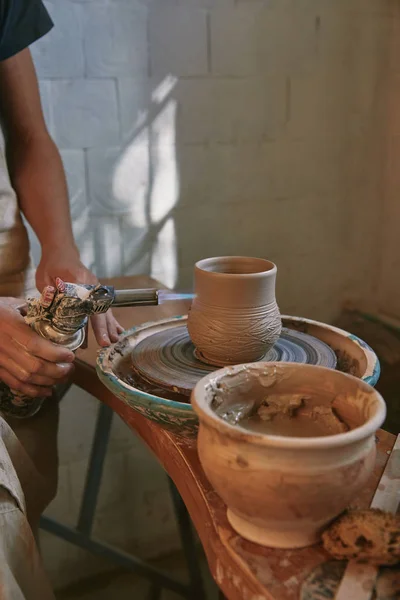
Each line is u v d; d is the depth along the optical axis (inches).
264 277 27.0
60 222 45.3
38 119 48.8
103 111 60.1
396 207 77.0
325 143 72.7
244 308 27.0
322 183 74.2
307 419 22.4
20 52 46.9
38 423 40.4
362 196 77.3
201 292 28.0
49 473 41.8
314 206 74.7
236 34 63.9
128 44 59.2
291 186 72.4
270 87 67.5
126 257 65.7
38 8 46.8
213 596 61.0
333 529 18.9
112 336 34.8
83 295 29.8
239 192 69.6
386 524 18.1
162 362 29.3
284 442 17.3
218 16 62.4
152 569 57.0
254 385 22.5
